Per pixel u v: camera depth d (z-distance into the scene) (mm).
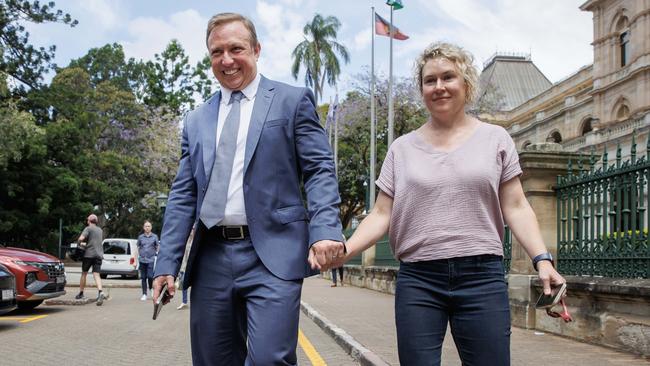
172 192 3162
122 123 43562
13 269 10477
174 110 47312
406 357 2758
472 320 2695
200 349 2979
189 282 3023
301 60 43625
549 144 8555
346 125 38031
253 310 2816
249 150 2914
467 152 2840
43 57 31578
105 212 45625
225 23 3051
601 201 7352
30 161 28219
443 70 2887
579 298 7402
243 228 2900
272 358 2711
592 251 7426
